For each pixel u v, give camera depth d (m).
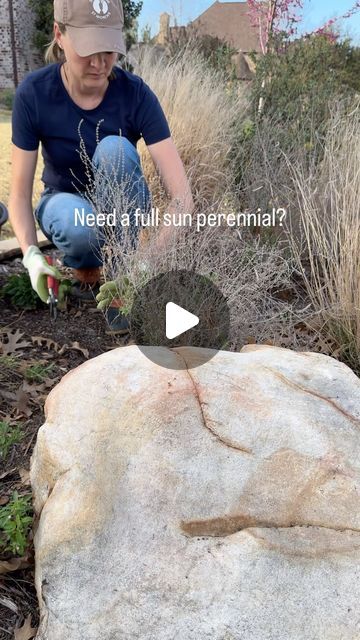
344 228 2.51
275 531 1.31
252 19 7.06
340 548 1.28
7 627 1.40
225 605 1.20
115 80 2.57
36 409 2.09
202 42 6.43
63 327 2.65
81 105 2.53
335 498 1.37
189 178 3.50
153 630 1.20
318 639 1.16
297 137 3.83
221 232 2.74
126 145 2.51
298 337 2.51
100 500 1.42
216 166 3.73
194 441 1.46
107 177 2.47
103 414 1.58
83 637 1.23
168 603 1.22
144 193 2.66
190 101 4.20
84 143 2.59
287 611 1.19
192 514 1.34
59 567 1.33
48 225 2.70
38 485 1.62
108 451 1.50
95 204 2.61
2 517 1.55
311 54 5.14
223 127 4.09
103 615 1.24
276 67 4.99
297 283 2.96
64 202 2.62
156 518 1.35
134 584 1.26
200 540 1.30
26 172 2.54
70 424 1.61
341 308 2.41
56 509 1.46
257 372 1.67
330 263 2.74
